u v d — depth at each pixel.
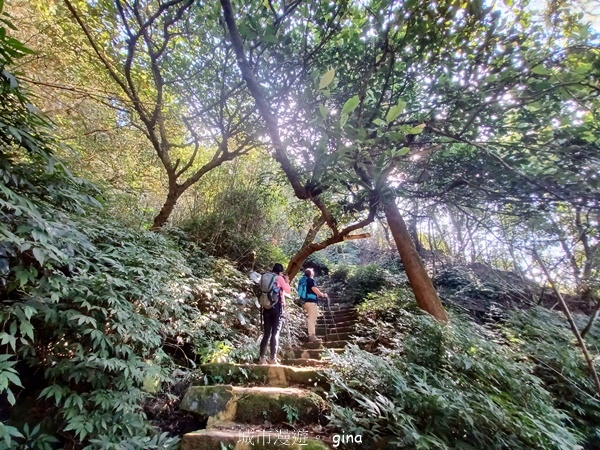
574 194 2.13
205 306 4.13
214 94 3.77
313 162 1.94
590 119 2.05
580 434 2.82
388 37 1.97
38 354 2.19
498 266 6.96
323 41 2.22
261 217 6.77
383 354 3.42
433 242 8.37
